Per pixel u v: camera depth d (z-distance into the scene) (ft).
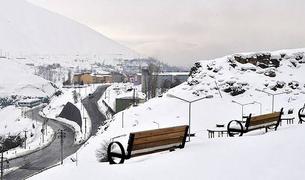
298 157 29.91
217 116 165.58
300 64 204.23
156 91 381.19
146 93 393.70
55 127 434.71
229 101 180.34
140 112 198.49
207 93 191.01
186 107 181.47
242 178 25.94
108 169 30.04
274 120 66.28
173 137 40.42
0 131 425.28
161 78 454.81
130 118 195.11
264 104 171.22
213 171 28.19
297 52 208.33
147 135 36.83
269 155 31.45
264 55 209.46
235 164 29.71
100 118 425.28
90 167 30.55
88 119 421.18
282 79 192.34
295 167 27.30
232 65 208.13
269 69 201.16
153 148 38.68
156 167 30.53
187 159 32.91
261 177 25.79
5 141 374.43
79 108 491.31
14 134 407.85
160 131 38.40
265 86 188.14
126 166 31.24
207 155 33.99
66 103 572.51
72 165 31.96
